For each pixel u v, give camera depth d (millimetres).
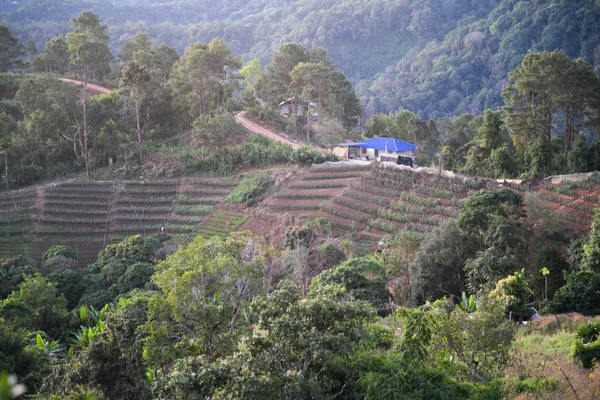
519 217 52781
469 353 24984
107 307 50312
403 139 109250
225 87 104625
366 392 21281
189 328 27922
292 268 53562
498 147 77438
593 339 28812
